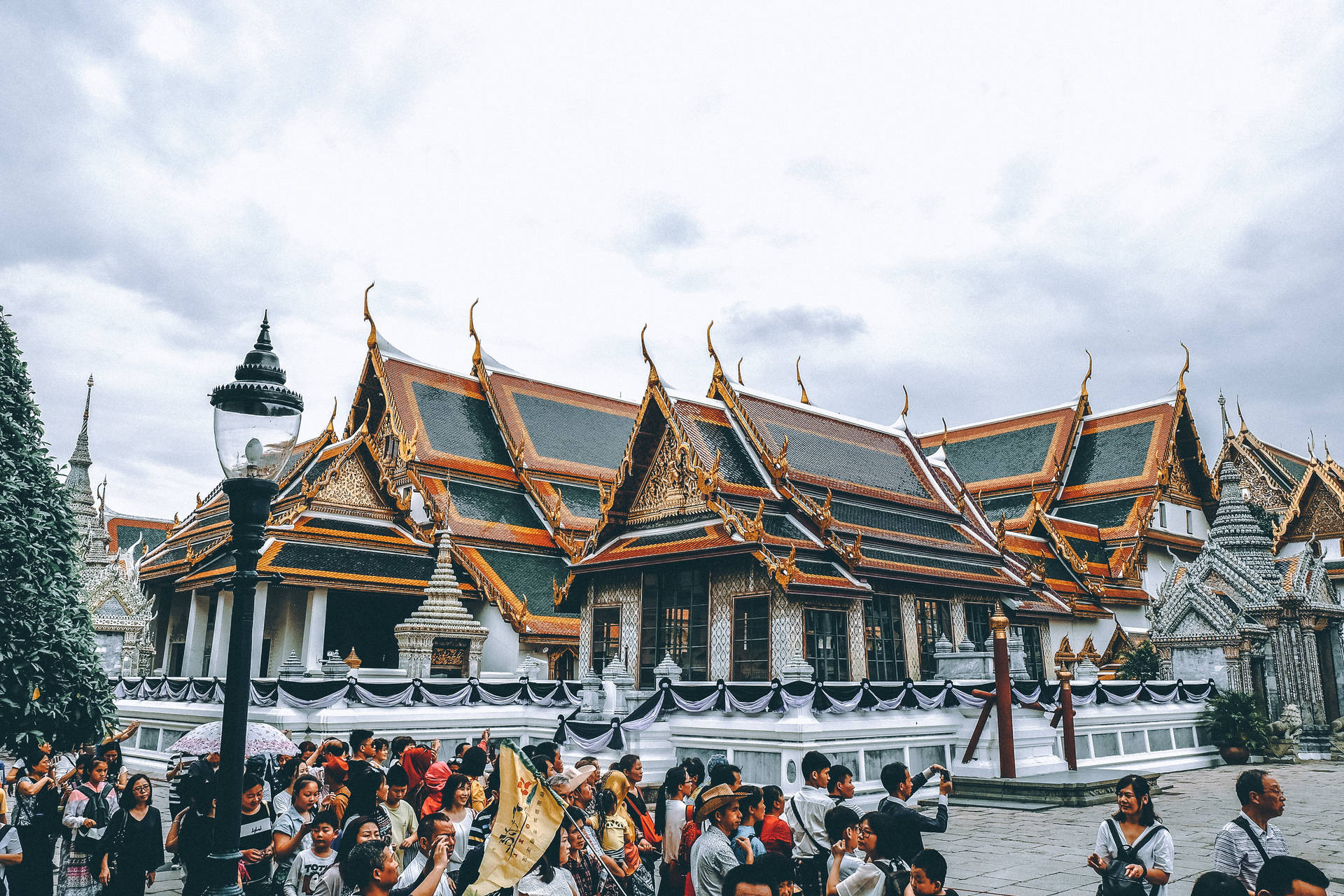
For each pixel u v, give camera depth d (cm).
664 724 2353
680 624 3036
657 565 3050
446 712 2619
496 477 5297
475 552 4700
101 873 1004
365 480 4591
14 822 1164
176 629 5166
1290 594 3366
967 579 3288
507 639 4369
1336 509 5153
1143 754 2900
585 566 3275
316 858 841
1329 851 1636
